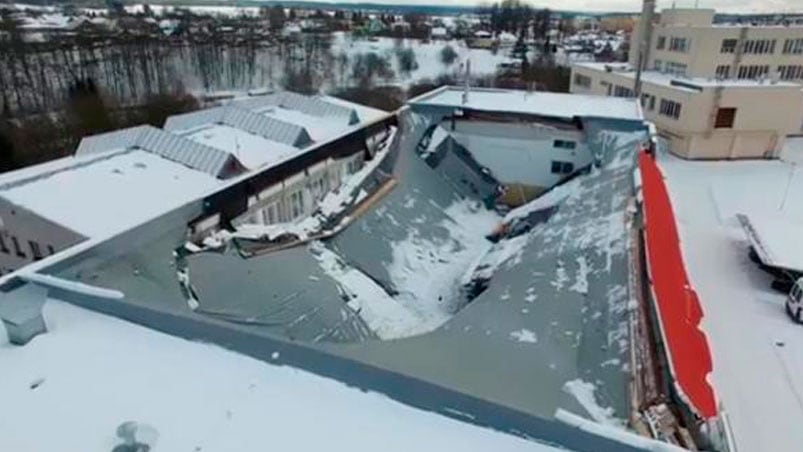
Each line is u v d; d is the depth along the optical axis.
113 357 5.14
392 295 11.17
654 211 10.87
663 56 40.53
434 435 4.26
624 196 12.05
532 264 11.05
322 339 8.37
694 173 30.73
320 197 13.75
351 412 4.50
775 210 25.22
